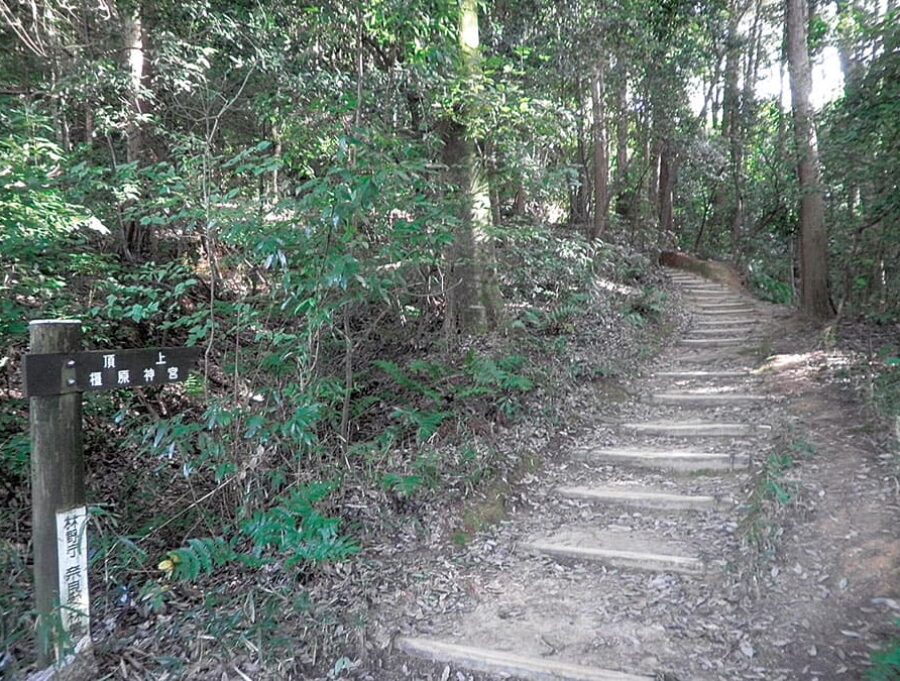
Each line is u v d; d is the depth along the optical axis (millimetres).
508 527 4508
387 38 6797
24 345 5500
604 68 11867
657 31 12547
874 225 8930
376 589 3637
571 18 10406
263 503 4180
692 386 7020
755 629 3123
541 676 2900
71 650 2582
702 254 18234
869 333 7789
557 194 9359
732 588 3471
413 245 4715
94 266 5781
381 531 4211
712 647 3045
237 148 8242
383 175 3646
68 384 2580
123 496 4715
